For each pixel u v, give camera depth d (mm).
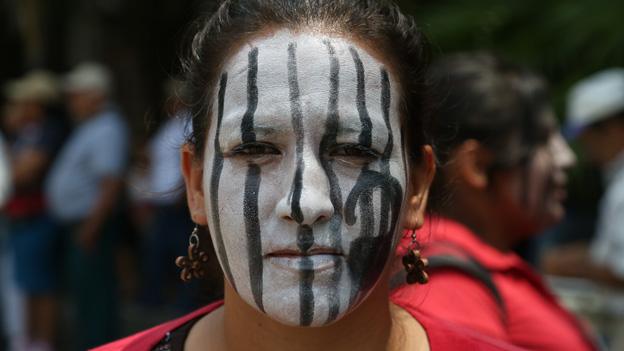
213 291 2146
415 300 2357
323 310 1629
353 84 1686
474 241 2660
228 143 1688
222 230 1707
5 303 6199
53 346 7051
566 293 4367
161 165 5297
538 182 2805
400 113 1770
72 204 6289
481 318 2398
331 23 1724
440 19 6332
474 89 2746
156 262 7668
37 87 6801
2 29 10656
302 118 1646
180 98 1972
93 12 9695
